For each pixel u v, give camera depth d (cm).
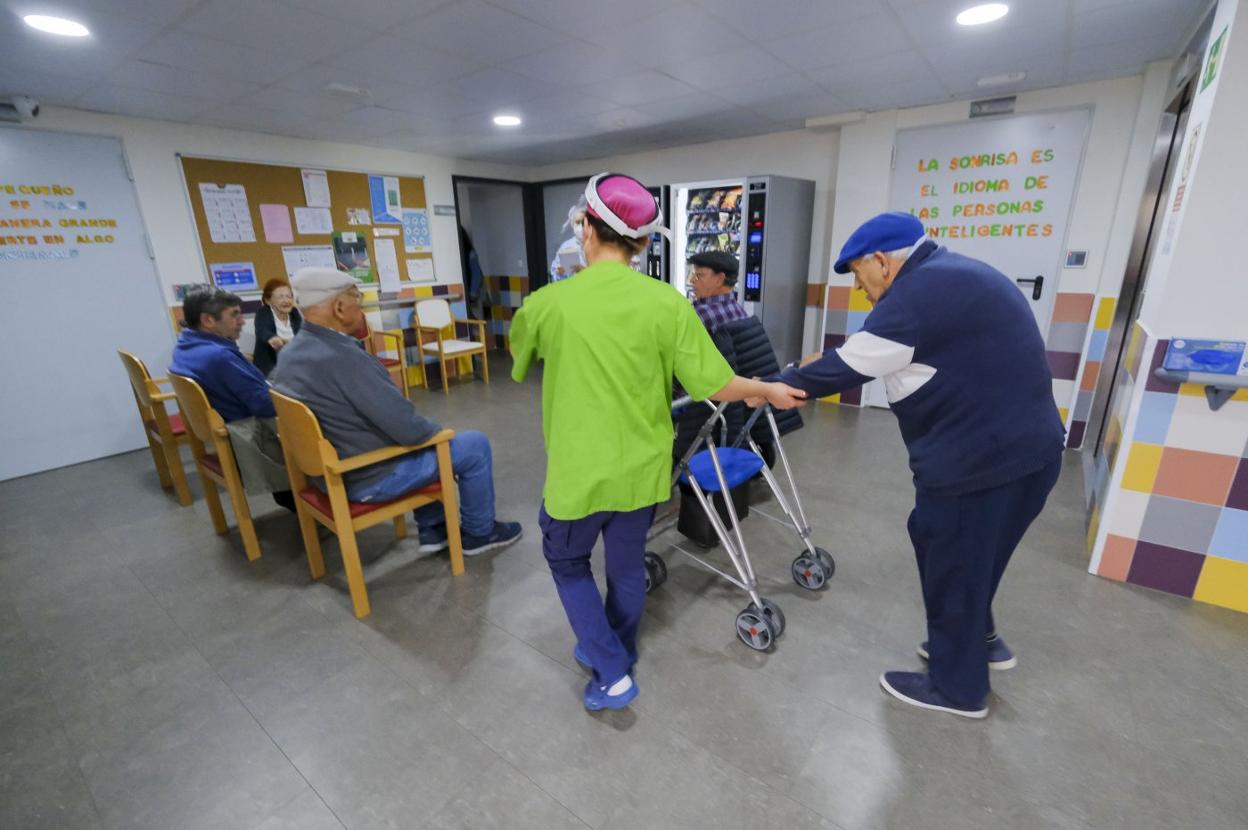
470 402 483
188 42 239
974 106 361
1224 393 180
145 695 166
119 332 374
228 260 416
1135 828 122
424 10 215
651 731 150
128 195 367
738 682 166
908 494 290
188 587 220
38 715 159
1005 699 157
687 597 207
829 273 448
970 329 124
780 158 466
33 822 129
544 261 661
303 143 448
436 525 240
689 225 497
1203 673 166
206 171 399
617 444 132
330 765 142
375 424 191
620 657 150
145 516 283
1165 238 204
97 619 201
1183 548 197
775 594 208
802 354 491
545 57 272
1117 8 229
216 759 144
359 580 198
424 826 126
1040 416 130
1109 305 341
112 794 135
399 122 400
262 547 250
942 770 136
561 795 132
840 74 309
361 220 496
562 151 540
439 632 192
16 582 226
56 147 337
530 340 141
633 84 321
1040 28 249
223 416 233
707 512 177
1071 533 246
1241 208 167
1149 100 306
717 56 277
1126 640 180
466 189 693
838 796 130
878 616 194
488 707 159
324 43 246
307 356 179
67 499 307
